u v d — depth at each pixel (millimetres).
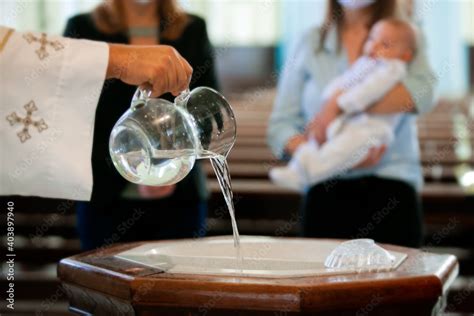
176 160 1442
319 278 1321
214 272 1382
